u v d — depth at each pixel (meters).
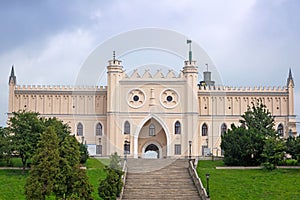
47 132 47.81
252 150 72.19
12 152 69.81
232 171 68.44
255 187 60.19
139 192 57.78
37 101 103.06
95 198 55.62
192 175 63.44
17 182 62.50
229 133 74.94
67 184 44.78
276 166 69.94
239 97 103.12
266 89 104.00
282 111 103.56
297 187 60.44
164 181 61.75
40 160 45.94
